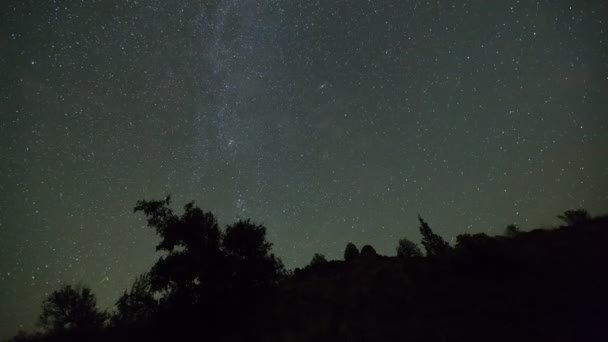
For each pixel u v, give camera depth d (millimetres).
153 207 16641
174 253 16062
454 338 9977
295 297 15109
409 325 11516
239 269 15836
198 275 15555
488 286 13000
